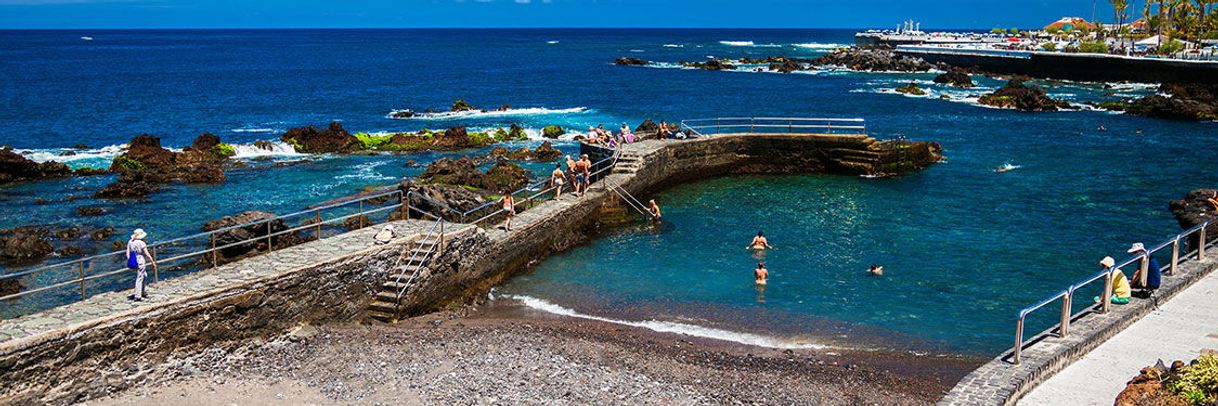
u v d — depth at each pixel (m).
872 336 23.95
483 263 28.03
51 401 17.61
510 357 21.38
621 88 103.25
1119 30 155.62
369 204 40.44
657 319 25.39
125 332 18.84
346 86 106.31
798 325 24.83
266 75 122.94
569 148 57.62
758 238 33.19
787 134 50.06
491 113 77.75
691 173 48.06
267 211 39.31
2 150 46.69
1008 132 64.19
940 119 72.12
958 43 162.38
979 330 24.44
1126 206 40.25
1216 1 122.62
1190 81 90.94
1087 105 79.06
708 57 171.50
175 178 45.94
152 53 188.62
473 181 44.09
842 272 30.03
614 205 38.19
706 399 19.14
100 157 52.72
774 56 169.62
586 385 19.67
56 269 30.39
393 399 18.73
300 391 19.19
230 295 20.78
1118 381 16.53
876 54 131.75
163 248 32.81
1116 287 19.81
